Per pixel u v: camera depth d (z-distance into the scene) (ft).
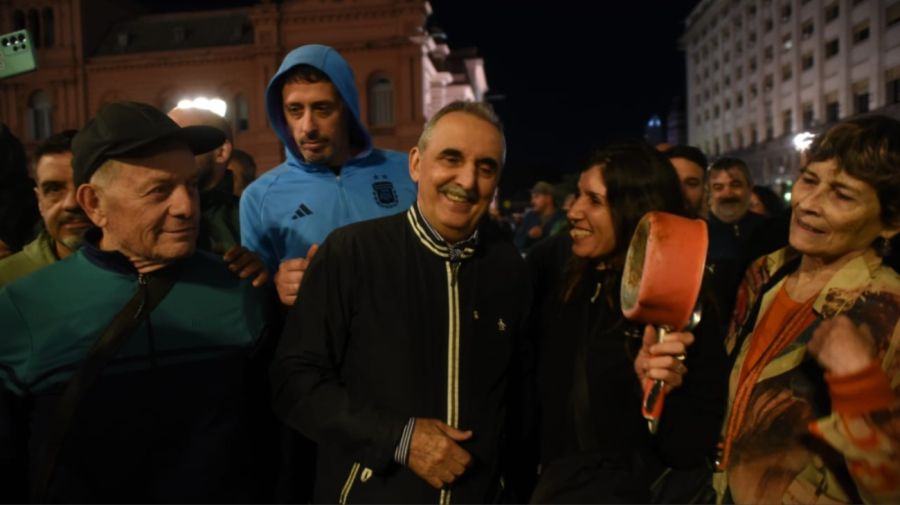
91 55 84.89
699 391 5.42
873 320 4.43
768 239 8.58
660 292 4.75
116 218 4.91
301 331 5.58
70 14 82.89
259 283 5.86
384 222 6.03
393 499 5.44
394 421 5.16
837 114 71.72
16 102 83.71
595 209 6.23
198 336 5.27
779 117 103.04
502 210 95.04
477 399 5.69
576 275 6.56
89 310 4.97
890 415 3.77
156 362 5.10
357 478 5.61
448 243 5.75
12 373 4.86
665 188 6.15
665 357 5.00
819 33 76.64
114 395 4.94
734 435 5.20
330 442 5.25
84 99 83.71
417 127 77.51
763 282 5.92
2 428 4.79
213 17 86.38
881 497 3.80
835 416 3.95
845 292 4.66
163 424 5.13
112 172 4.81
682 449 5.41
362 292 5.71
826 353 3.95
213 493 5.30
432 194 5.51
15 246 8.03
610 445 5.88
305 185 8.55
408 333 5.60
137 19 87.97
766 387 5.00
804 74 84.07
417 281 5.74
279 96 8.55
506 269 6.12
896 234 4.80
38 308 4.92
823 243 4.76
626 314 5.19
